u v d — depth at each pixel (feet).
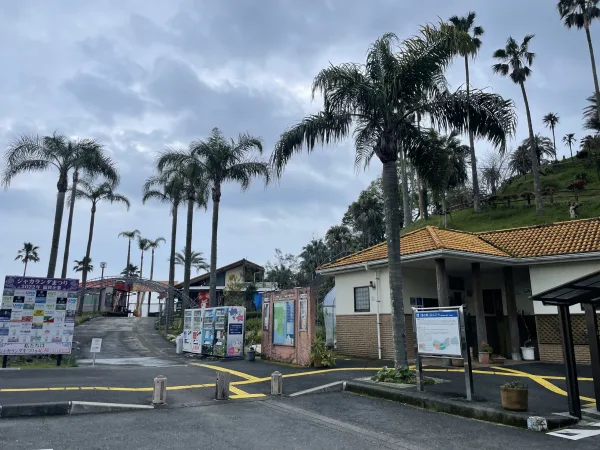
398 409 29.55
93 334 96.99
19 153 68.33
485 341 52.08
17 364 50.16
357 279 61.67
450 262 53.88
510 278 56.18
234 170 81.41
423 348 32.63
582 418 26.50
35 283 49.75
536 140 216.33
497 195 171.83
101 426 24.36
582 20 142.41
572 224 59.16
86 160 71.41
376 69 38.29
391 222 38.99
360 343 59.62
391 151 39.60
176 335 92.27
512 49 143.54
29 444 20.72
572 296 27.68
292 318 53.57
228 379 32.96
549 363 50.19
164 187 102.17
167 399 31.94
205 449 20.52
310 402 31.71
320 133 40.47
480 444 21.71
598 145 189.57
